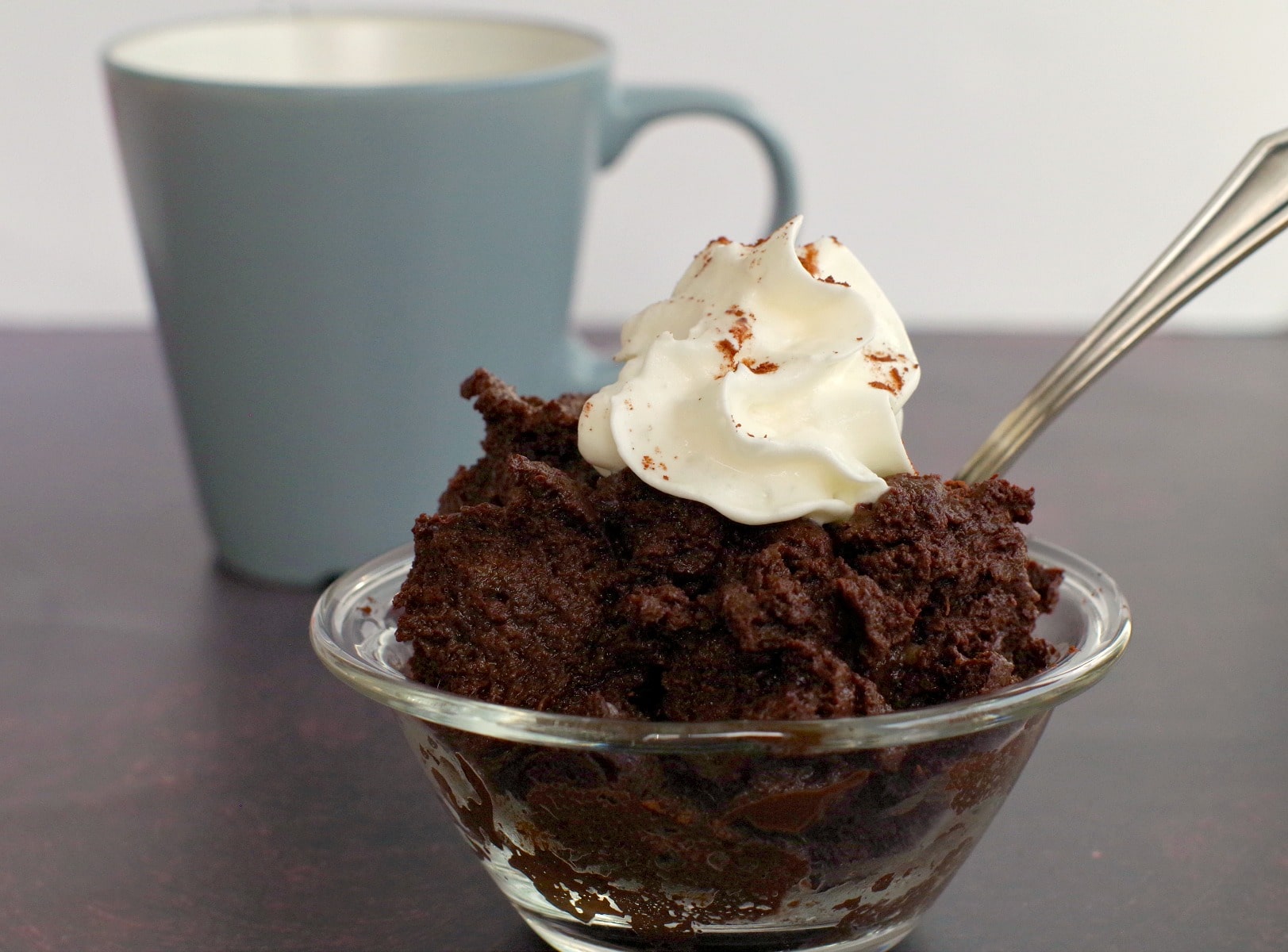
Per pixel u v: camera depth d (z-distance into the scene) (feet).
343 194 1.32
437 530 1.03
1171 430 1.70
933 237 2.49
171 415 1.79
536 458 1.09
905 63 2.39
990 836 1.15
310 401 1.38
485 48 1.55
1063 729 1.25
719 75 2.38
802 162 2.43
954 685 1.01
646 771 0.96
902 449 1.07
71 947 1.07
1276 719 1.26
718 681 1.01
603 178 2.43
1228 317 2.55
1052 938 1.07
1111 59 2.38
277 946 1.07
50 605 1.42
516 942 1.07
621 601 1.02
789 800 0.96
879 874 0.99
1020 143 2.43
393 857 1.14
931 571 1.02
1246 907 1.09
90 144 2.41
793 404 1.07
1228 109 2.39
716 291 1.11
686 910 0.99
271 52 1.53
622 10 2.34
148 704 1.30
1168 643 1.34
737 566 1.02
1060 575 1.09
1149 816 1.16
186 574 1.47
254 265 1.34
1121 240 2.48
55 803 1.20
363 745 1.25
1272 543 1.48
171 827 1.17
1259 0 2.34
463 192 1.34
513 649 1.02
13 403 1.83
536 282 1.40
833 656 0.99
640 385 1.06
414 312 1.36
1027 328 2.07
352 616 1.07
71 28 2.34
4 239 2.45
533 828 0.99
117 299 2.50
